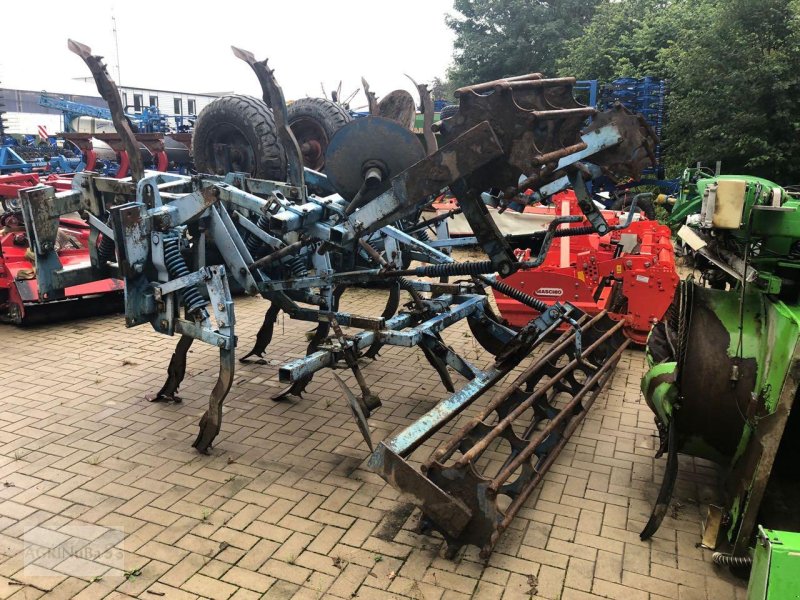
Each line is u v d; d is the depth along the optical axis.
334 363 4.01
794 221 2.98
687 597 2.96
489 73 25.83
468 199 3.29
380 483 3.91
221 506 3.63
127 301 4.30
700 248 3.72
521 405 3.61
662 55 15.70
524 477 3.55
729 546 3.25
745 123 13.38
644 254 6.68
